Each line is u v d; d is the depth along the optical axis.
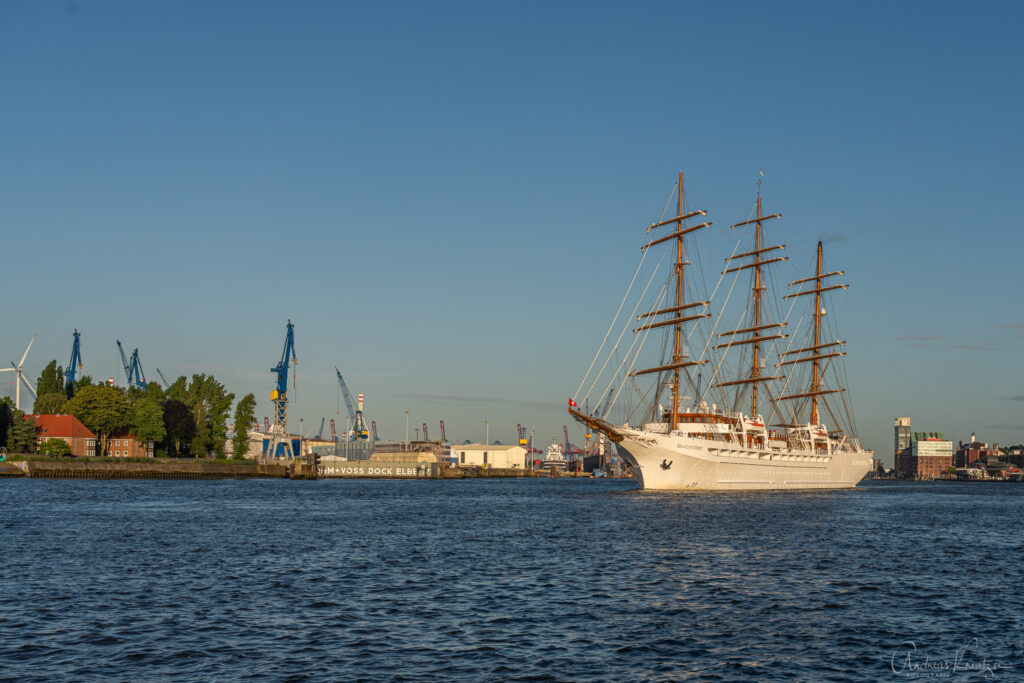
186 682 34.94
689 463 160.25
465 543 82.62
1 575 59.06
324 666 37.47
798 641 43.09
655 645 41.75
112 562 65.81
